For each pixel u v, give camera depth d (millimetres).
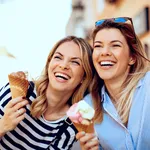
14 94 1367
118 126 1433
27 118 1465
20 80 1361
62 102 1541
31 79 1543
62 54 1458
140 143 1395
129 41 1419
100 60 1407
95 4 5094
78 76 1499
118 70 1404
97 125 1478
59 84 1458
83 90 1558
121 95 1450
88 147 1209
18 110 1292
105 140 1470
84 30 5254
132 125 1403
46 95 1495
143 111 1382
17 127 1451
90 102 1541
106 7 4762
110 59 1386
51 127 1500
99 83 1558
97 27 1437
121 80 1459
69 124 1523
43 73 1525
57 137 1519
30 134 1479
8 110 1285
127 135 1407
